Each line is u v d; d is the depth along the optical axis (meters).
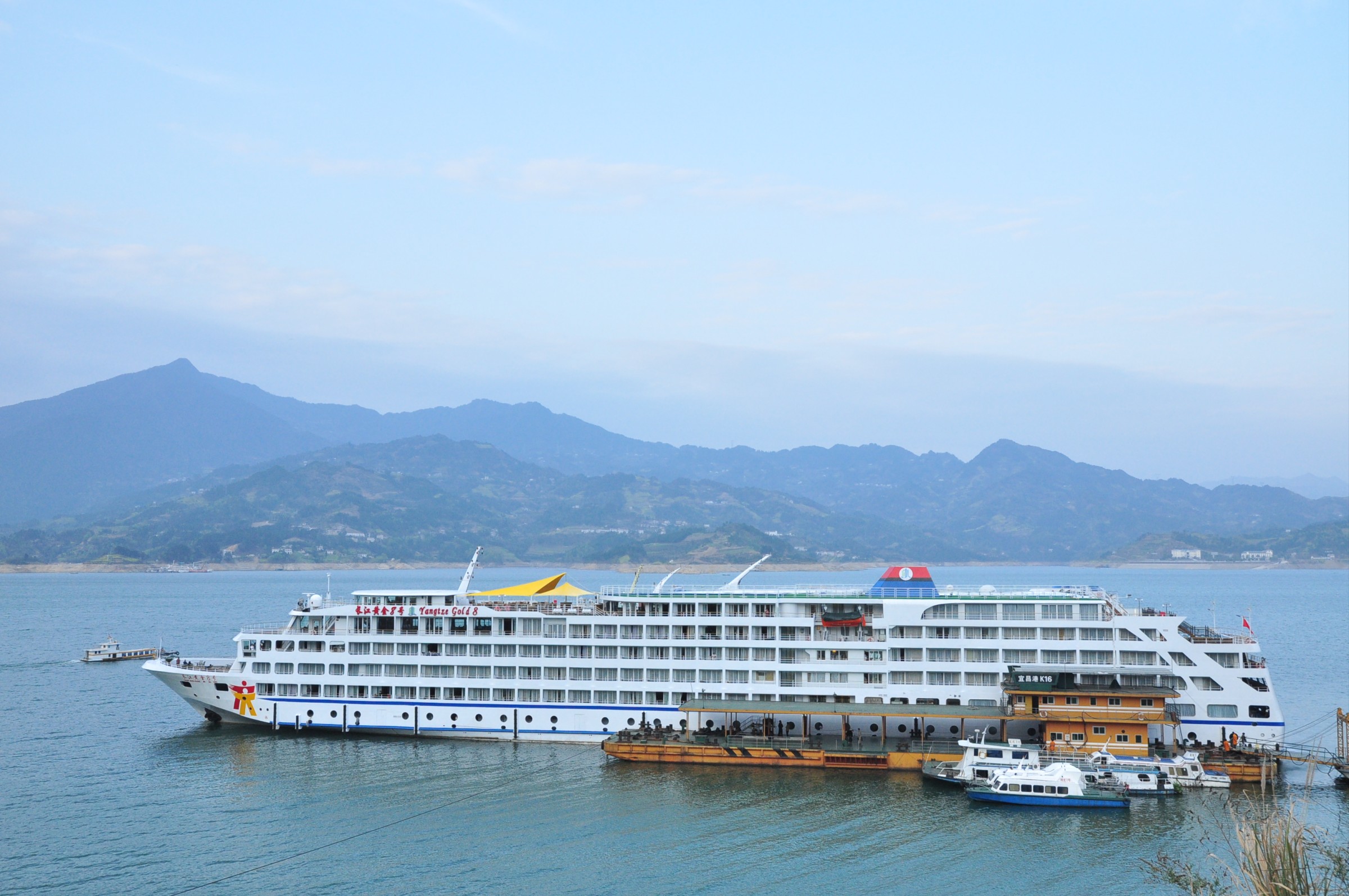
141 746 122.00
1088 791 93.56
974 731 107.44
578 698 115.50
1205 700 103.69
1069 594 110.75
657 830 88.38
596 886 76.81
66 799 99.12
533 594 123.06
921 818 91.12
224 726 128.38
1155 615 107.12
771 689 111.25
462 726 118.12
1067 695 101.88
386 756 112.12
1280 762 103.75
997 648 107.31
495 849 84.25
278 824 90.88
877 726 110.00
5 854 83.81
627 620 115.50
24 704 156.00
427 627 120.81
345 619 123.25
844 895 75.19
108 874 79.56
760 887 76.62
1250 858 43.75
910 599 110.31
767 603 114.06
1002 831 87.75
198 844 86.19
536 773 105.00
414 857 82.75
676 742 109.50
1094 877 77.94
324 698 121.62
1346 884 44.94
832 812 92.56
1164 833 86.88
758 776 103.81
